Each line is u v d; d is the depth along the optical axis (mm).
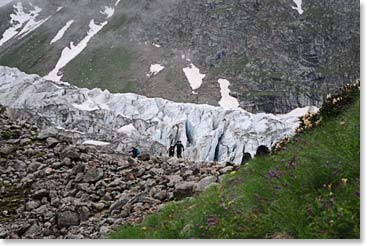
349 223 6605
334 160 8102
